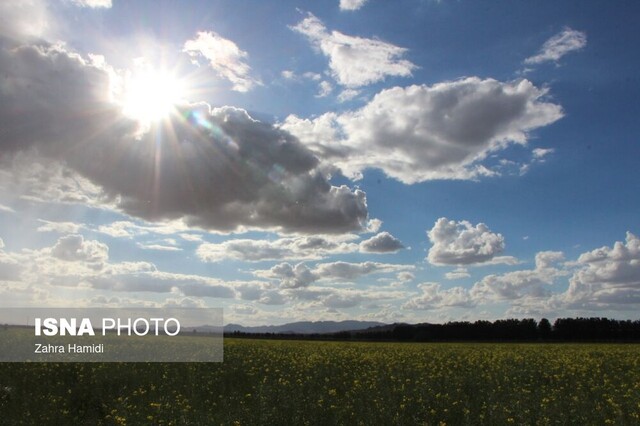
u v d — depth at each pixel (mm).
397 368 20094
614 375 19250
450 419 12031
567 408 12820
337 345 37625
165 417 11891
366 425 11383
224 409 12820
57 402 13367
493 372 19219
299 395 13453
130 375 17219
